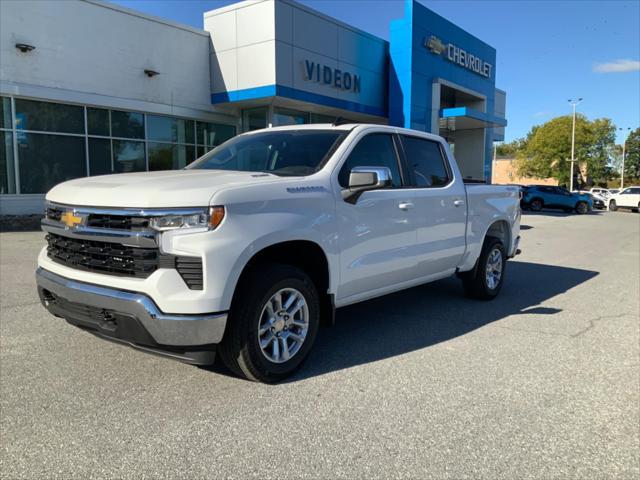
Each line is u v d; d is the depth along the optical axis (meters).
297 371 4.08
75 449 2.90
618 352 4.71
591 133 66.19
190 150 19.53
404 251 4.93
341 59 20.44
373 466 2.79
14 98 14.93
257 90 18.19
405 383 3.91
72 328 5.04
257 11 17.83
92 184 3.80
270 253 3.94
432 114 23.84
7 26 14.45
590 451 2.99
